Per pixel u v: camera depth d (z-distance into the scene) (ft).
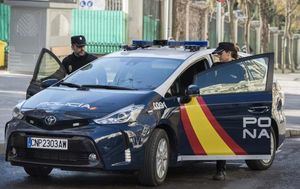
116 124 31.63
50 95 34.09
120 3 123.44
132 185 33.99
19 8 92.27
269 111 36.01
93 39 121.08
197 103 35.04
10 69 93.66
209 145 35.24
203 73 35.40
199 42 39.50
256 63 36.50
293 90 110.11
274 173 39.58
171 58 36.96
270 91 36.22
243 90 36.09
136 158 32.19
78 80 36.55
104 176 36.52
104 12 120.67
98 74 36.63
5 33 111.24
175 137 34.32
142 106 32.60
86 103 32.50
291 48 219.00
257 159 36.65
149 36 128.88
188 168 40.42
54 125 31.78
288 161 44.14
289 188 35.09
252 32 210.18
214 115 35.27
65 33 94.89
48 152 31.99
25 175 36.24
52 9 91.86
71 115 31.73
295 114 71.97
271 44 218.79
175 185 34.65
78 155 31.55
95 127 31.40
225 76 35.91
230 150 35.63
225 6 170.71
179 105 34.50
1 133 46.44
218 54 37.88
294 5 210.59
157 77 35.35
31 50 92.43
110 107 32.17
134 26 121.60
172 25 92.84
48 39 91.86
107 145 31.27
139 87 34.83
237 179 37.27
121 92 33.83
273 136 40.91
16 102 62.75
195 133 34.96
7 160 33.35
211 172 39.19
